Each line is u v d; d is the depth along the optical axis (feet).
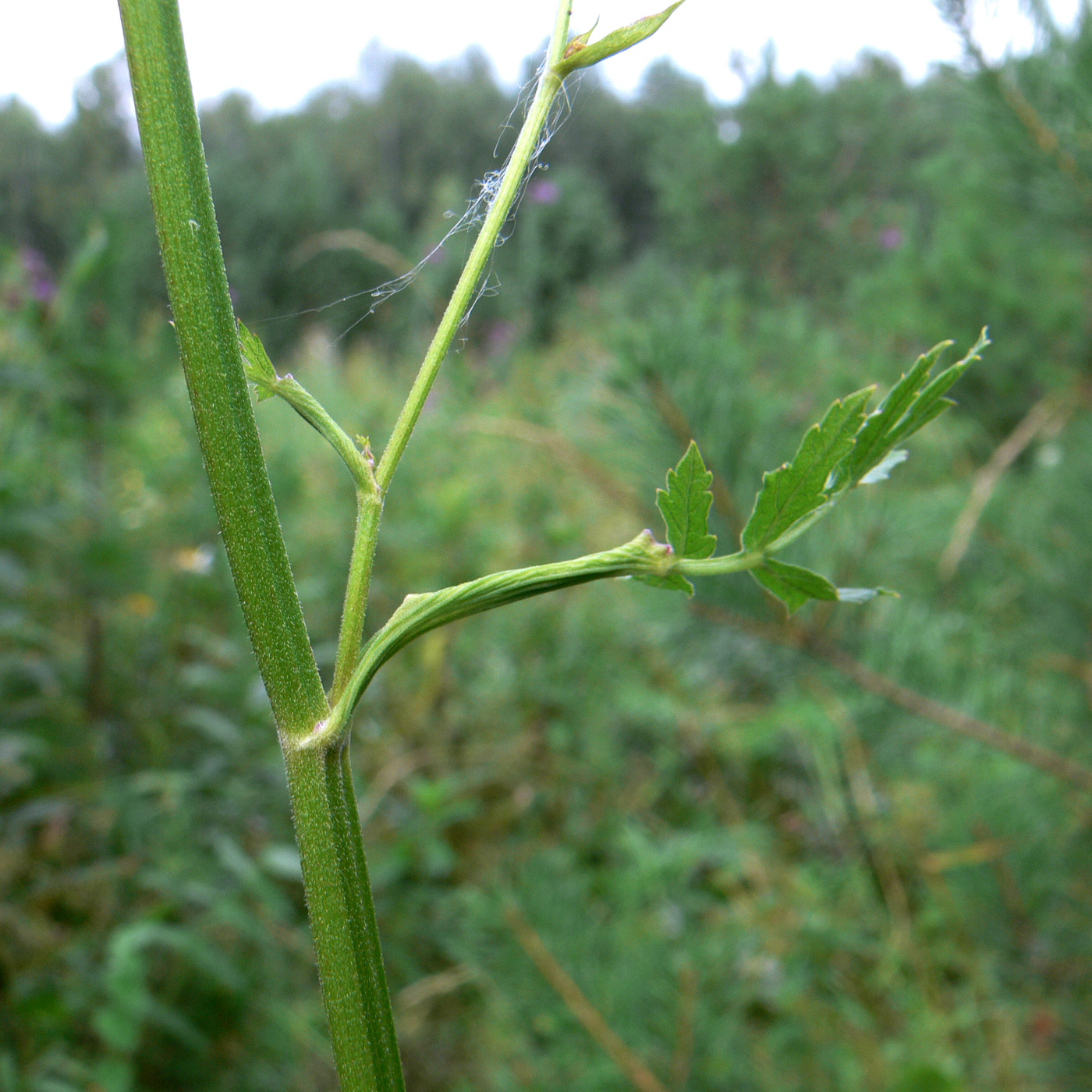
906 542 2.19
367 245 5.26
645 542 0.69
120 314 3.74
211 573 3.58
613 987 1.86
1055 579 2.29
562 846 3.22
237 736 2.93
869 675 2.05
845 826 2.86
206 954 2.15
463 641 4.12
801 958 2.48
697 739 3.44
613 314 2.49
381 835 3.13
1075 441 2.48
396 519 4.55
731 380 2.08
